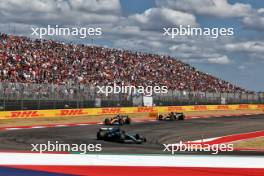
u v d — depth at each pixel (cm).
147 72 11575
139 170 2562
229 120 8100
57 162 2844
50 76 9031
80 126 6456
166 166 2716
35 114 7344
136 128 6244
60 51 10425
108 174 2427
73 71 9781
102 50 11550
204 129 6262
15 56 9075
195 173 2483
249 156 3294
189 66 13138
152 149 3791
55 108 7694
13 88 7062
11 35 9975
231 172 2527
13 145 3966
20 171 2517
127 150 3672
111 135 4512
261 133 5591
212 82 12962
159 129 6141
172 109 9906
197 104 10575
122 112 8875
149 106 9412
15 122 6675
